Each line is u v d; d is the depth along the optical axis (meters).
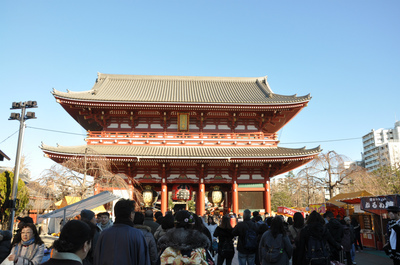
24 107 26.80
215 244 12.86
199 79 51.59
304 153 33.84
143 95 43.44
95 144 36.81
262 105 36.91
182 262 6.22
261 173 37.03
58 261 4.39
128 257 5.83
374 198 20.30
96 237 7.92
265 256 9.61
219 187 37.66
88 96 37.28
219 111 38.59
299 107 37.69
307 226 9.71
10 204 24.78
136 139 37.19
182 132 38.12
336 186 43.09
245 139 37.94
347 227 15.68
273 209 80.94
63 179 27.06
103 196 14.77
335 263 10.45
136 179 36.44
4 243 9.26
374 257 19.41
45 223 38.94
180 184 37.12
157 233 9.42
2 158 26.94
